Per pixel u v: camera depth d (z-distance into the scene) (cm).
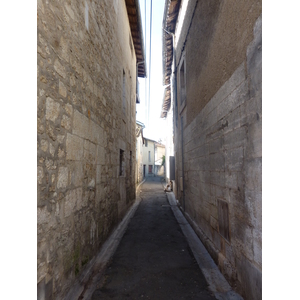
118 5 554
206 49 374
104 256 348
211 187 355
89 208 304
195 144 480
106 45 418
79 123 267
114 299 238
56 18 206
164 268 310
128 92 738
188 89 554
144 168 2602
